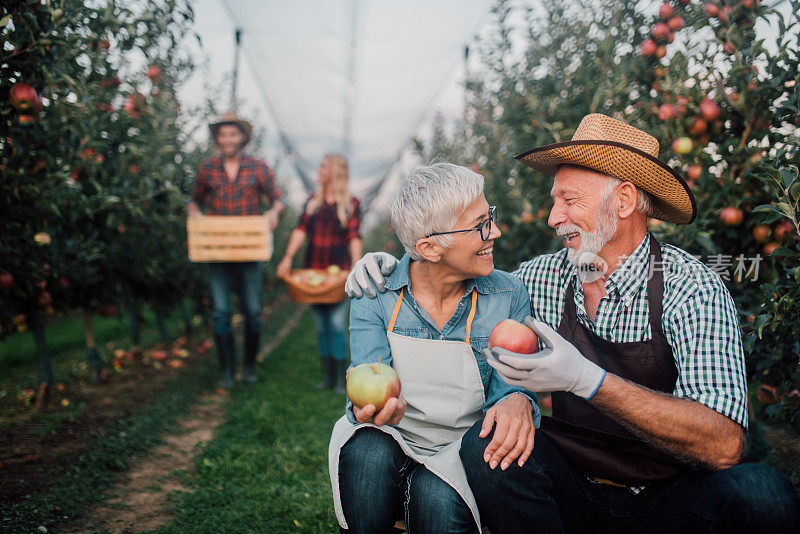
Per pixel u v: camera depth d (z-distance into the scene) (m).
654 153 1.80
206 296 7.35
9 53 2.48
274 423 4.01
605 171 1.71
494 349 1.55
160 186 4.63
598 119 1.83
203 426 4.10
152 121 4.78
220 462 3.27
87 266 4.11
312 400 4.63
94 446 3.41
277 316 10.50
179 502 2.77
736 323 1.63
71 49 2.72
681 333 1.65
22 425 3.74
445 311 1.94
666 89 2.54
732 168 2.35
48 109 2.84
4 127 2.63
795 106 2.13
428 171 1.78
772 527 1.43
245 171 5.14
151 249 4.93
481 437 1.65
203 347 6.77
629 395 1.50
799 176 1.98
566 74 3.80
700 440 1.49
